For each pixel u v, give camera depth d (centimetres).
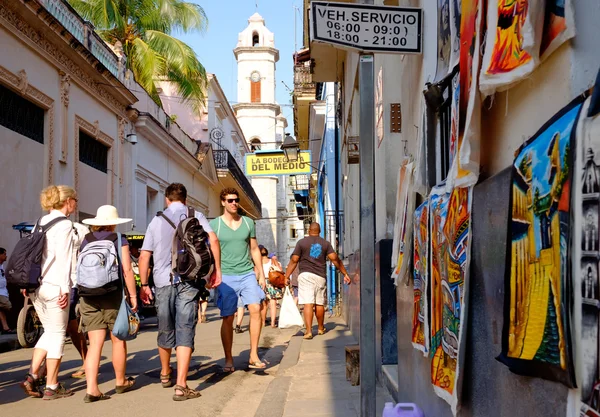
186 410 559
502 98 259
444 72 368
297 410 518
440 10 385
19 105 1445
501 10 238
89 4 2338
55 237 620
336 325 1262
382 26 348
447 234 331
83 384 694
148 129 2356
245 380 703
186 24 2602
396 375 568
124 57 2188
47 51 1541
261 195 6322
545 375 203
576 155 179
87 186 1836
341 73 1470
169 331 649
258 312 751
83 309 610
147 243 644
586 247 173
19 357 972
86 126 1817
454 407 304
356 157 1052
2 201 1341
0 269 1268
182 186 661
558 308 192
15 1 1324
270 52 6462
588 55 186
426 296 377
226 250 747
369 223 327
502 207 252
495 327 260
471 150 279
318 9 343
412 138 491
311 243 1023
